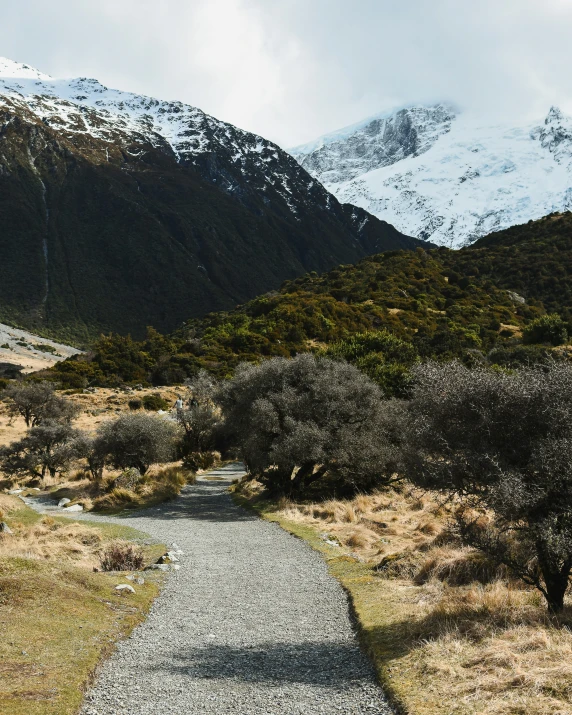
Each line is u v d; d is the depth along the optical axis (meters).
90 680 6.62
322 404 24.17
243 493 26.88
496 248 144.25
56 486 30.89
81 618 8.48
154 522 19.95
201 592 10.74
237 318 104.19
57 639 7.52
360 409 24.42
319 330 91.00
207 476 34.91
